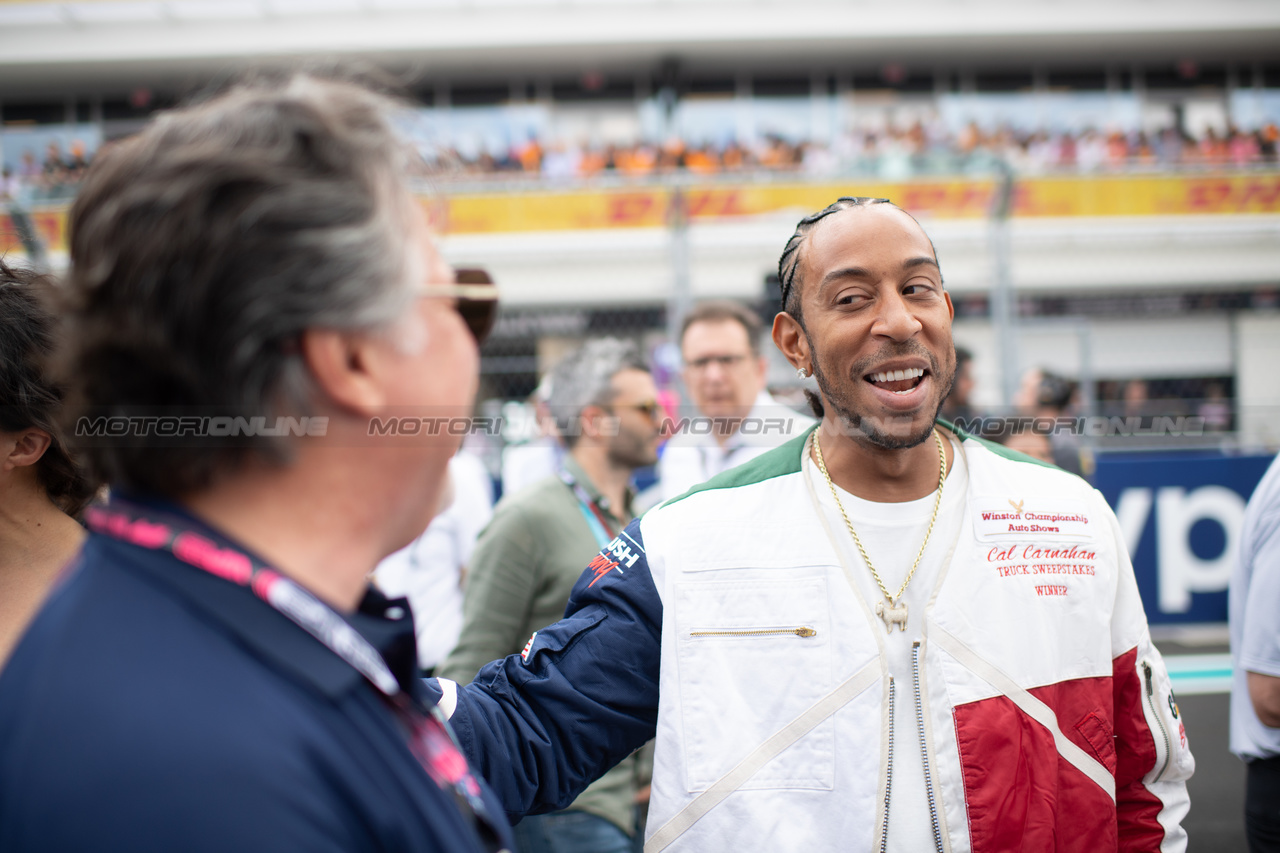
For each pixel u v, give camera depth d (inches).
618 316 327.9
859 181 267.4
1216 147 546.9
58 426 39.3
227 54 550.0
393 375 23.7
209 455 21.6
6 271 40.1
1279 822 63.2
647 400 90.6
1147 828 44.0
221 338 20.6
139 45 544.4
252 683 20.2
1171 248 330.6
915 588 42.2
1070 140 544.4
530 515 80.1
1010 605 41.8
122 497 22.9
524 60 576.7
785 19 557.0
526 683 43.3
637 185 204.8
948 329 41.8
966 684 40.4
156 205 20.4
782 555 43.2
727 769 41.0
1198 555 196.5
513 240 321.7
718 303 119.1
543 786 42.8
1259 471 196.2
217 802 18.2
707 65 589.3
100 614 20.4
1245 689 65.8
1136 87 594.2
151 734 18.6
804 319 43.4
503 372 251.1
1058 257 351.6
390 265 22.5
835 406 41.8
